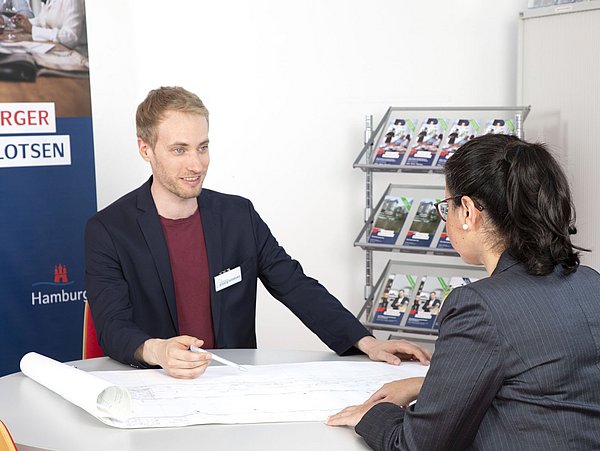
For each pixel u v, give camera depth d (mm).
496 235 1606
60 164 3869
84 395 1830
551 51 3988
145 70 4230
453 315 1547
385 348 2332
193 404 1893
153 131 2539
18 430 1775
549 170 1567
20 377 2213
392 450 1600
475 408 1514
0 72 3707
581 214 3834
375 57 4477
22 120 3770
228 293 2656
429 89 4500
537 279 1565
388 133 4176
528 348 1499
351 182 4543
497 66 4465
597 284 1606
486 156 1594
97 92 4145
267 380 2086
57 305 3922
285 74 4426
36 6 3750
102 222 2592
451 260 4566
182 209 2639
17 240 3818
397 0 4449
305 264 4562
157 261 2572
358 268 4598
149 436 1724
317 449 1654
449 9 4449
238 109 4391
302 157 4496
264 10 4363
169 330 2590
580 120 3818
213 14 4301
